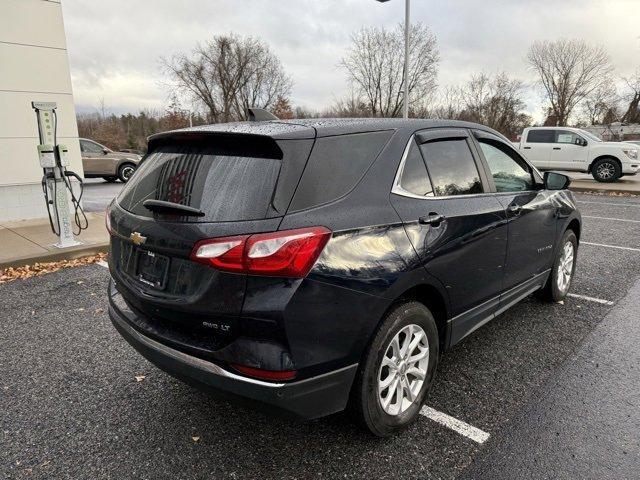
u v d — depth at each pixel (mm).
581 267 5797
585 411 2764
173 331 2260
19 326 4074
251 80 48250
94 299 4754
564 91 42594
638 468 2281
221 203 2076
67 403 2885
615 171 15727
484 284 3088
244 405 2059
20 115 8141
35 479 2234
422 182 2658
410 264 2379
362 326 2186
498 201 3230
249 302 1939
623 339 3738
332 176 2201
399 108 32594
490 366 3311
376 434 2441
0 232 7461
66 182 6496
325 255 2035
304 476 2246
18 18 7852
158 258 2275
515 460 2342
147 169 2646
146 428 2637
